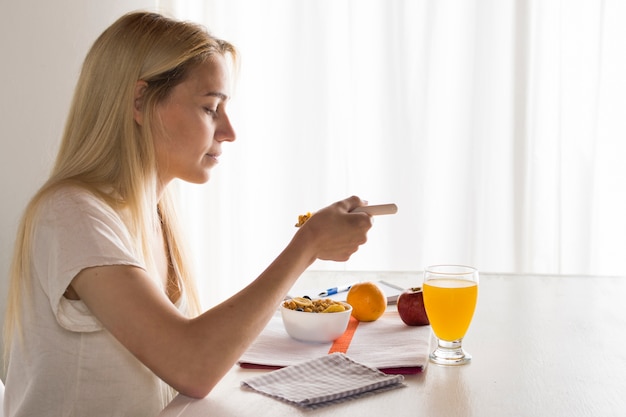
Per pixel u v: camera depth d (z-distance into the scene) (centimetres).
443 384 88
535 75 249
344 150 258
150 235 107
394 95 254
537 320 118
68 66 221
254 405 82
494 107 252
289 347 102
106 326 90
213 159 112
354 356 97
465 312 97
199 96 106
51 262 93
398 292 133
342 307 107
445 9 251
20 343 101
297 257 96
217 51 110
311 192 261
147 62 104
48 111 217
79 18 224
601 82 247
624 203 249
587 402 82
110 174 104
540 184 252
